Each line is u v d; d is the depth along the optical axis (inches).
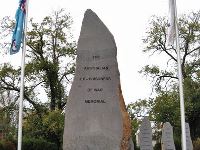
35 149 1194.6
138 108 1408.7
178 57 655.1
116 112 540.7
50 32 1364.4
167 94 1434.5
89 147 538.6
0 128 1561.3
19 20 675.4
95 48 560.1
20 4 681.6
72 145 543.2
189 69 1464.1
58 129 1261.1
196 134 1435.8
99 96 548.4
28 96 1353.3
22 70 661.3
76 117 548.4
